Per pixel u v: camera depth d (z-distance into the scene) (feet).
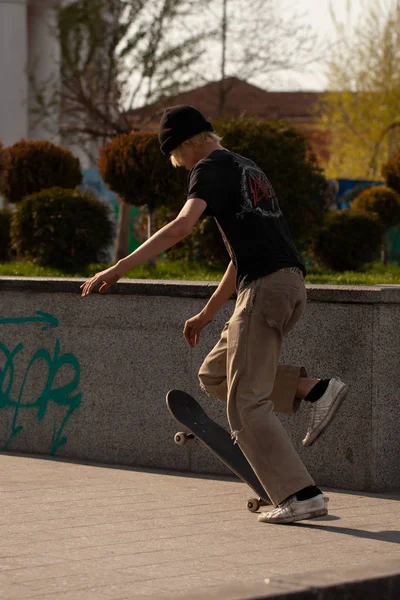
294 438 21.25
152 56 88.28
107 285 16.07
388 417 20.47
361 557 14.62
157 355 22.97
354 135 135.23
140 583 13.04
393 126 120.67
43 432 24.72
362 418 20.38
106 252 38.88
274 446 16.52
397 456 20.66
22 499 18.95
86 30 88.84
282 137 39.19
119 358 23.52
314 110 141.28
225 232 16.69
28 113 106.42
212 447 17.99
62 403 24.40
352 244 53.88
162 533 16.14
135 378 23.30
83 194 38.22
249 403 16.51
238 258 16.63
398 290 20.31
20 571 13.66
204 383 17.57
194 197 16.24
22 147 45.91
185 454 22.65
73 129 91.35
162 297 22.79
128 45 88.79
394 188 56.44
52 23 114.73
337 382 17.04
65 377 24.35
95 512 17.80
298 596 12.29
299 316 16.93
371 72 132.67
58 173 45.91
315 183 40.65
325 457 20.89
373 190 68.85
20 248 37.50
